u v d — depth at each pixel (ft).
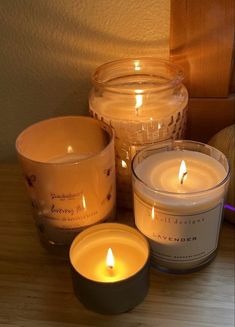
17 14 1.33
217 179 1.18
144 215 1.15
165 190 1.14
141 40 1.33
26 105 1.52
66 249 1.28
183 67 1.33
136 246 1.22
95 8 1.29
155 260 1.21
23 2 1.30
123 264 1.19
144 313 1.12
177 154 1.27
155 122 1.23
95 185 1.16
